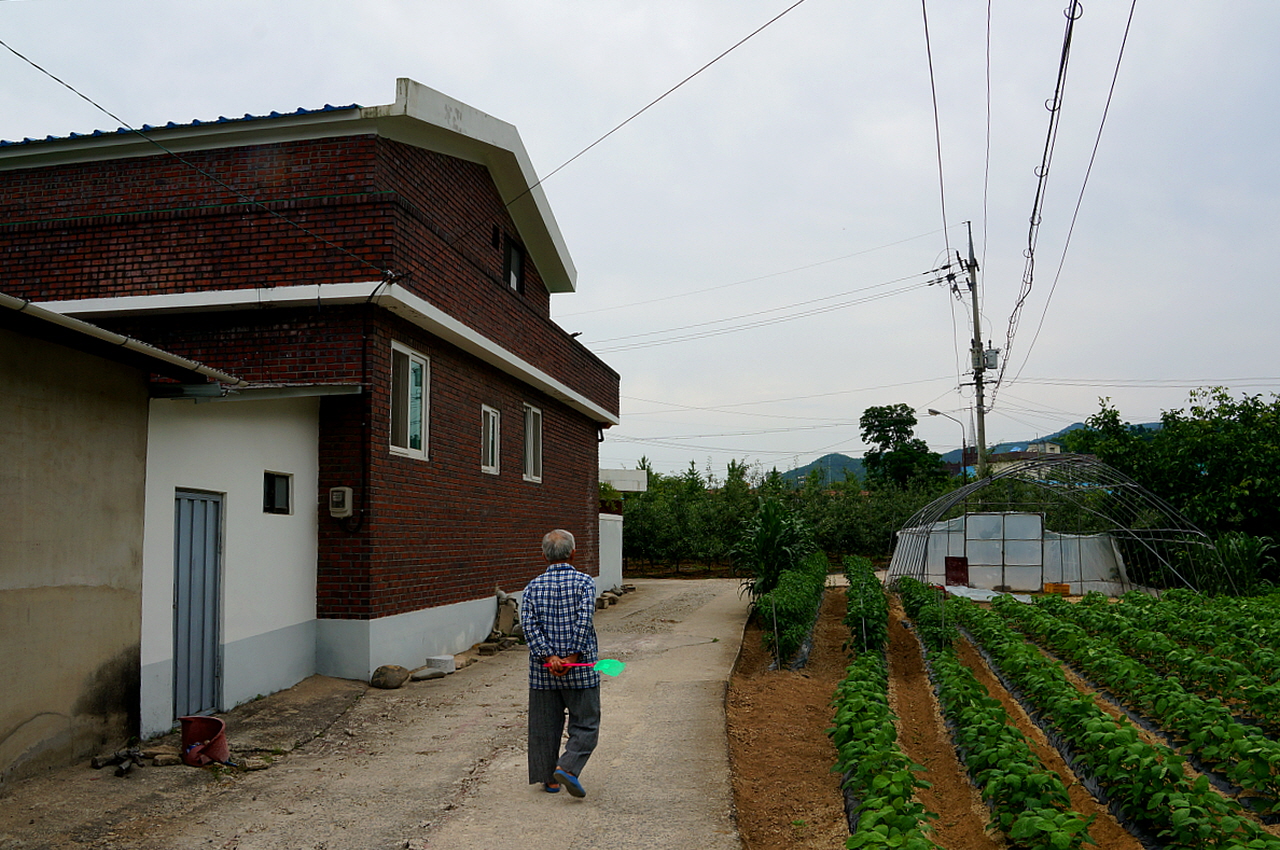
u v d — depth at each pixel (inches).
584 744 241.1
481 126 492.1
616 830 218.2
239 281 417.4
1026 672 373.1
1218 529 901.2
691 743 297.9
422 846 209.2
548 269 681.6
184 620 319.9
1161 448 957.2
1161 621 553.6
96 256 433.1
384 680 394.9
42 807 228.4
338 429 410.6
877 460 2417.6
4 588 236.5
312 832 219.8
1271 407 920.9
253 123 424.5
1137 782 218.1
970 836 224.4
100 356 271.4
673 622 647.1
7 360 238.7
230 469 345.7
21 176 456.4
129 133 434.6
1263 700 319.6
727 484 1364.4
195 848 208.7
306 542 401.1
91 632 267.3
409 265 422.6
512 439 597.0
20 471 242.4
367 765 281.1
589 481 803.4
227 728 319.9
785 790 261.7
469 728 327.6
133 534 285.7
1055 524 1066.7
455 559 497.7
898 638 629.0
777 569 650.2
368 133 424.2
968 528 971.9
